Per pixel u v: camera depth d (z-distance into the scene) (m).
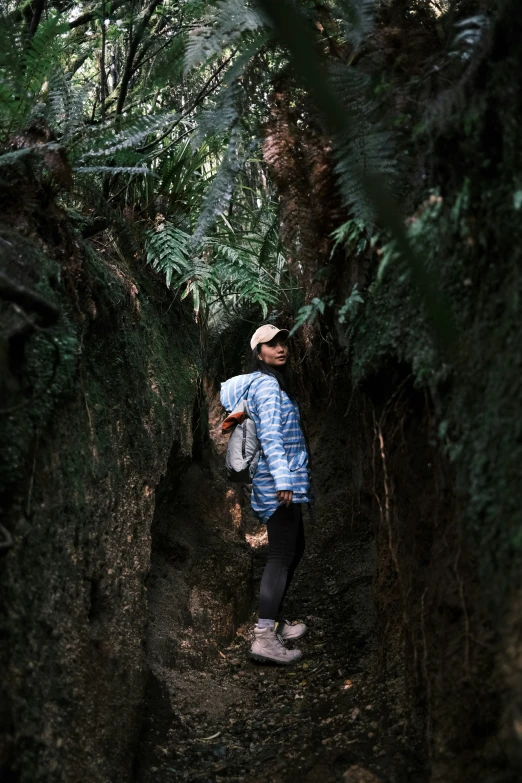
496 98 1.43
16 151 1.99
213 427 5.08
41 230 2.15
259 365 3.35
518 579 1.19
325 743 2.24
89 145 2.45
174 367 3.41
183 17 3.17
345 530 4.11
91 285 2.36
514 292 1.32
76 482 2.02
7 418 1.62
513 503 1.23
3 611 1.56
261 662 3.10
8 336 1.66
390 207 0.73
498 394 1.33
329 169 2.09
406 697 2.07
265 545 4.39
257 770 2.23
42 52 2.28
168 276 3.22
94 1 3.38
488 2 1.65
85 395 2.21
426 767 1.89
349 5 1.91
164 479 3.11
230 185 2.22
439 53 1.80
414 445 1.95
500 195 1.41
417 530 1.92
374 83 1.94
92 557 2.08
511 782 1.33
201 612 3.31
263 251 3.32
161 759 2.33
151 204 3.39
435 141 1.64
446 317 0.90
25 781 1.52
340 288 2.22
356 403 2.61
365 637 3.09
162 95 3.43
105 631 2.07
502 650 1.27
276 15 0.63
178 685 2.78
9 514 1.60
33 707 1.61
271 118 2.16
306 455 3.29
